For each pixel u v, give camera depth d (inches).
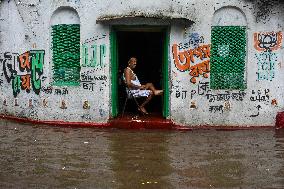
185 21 472.1
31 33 503.2
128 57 622.2
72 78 497.7
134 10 476.7
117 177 314.2
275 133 460.4
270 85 485.1
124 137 435.2
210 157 366.3
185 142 417.4
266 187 295.6
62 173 322.3
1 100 537.3
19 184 298.7
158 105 572.7
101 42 483.2
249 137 441.4
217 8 478.3
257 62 483.5
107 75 483.5
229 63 486.3
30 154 370.9
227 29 482.9
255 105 485.4
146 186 296.5
